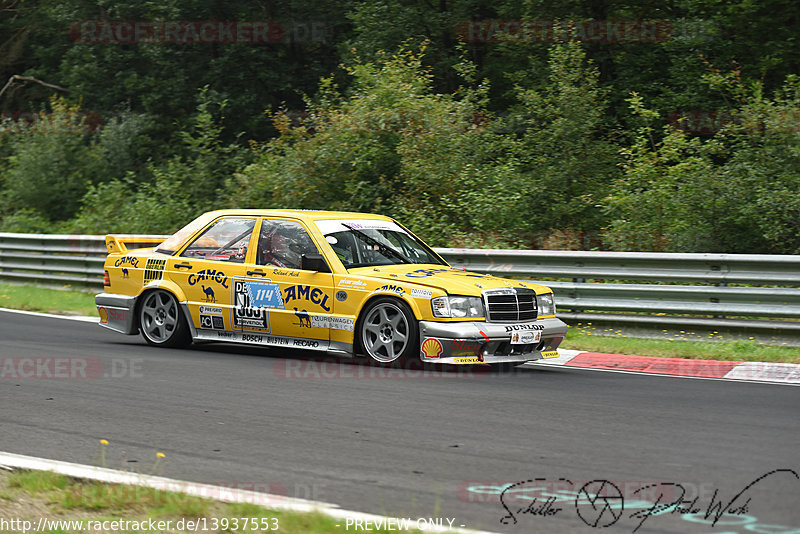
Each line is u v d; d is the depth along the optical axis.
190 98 54.84
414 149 33.12
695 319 20.27
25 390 13.74
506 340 16.06
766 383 15.48
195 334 18.44
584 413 12.59
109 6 55.78
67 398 13.19
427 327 15.86
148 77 55.12
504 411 12.65
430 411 12.56
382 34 49.16
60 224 45.59
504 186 31.62
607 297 21.31
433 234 30.98
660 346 18.94
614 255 21.20
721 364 17.19
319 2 55.84
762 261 19.75
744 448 10.60
